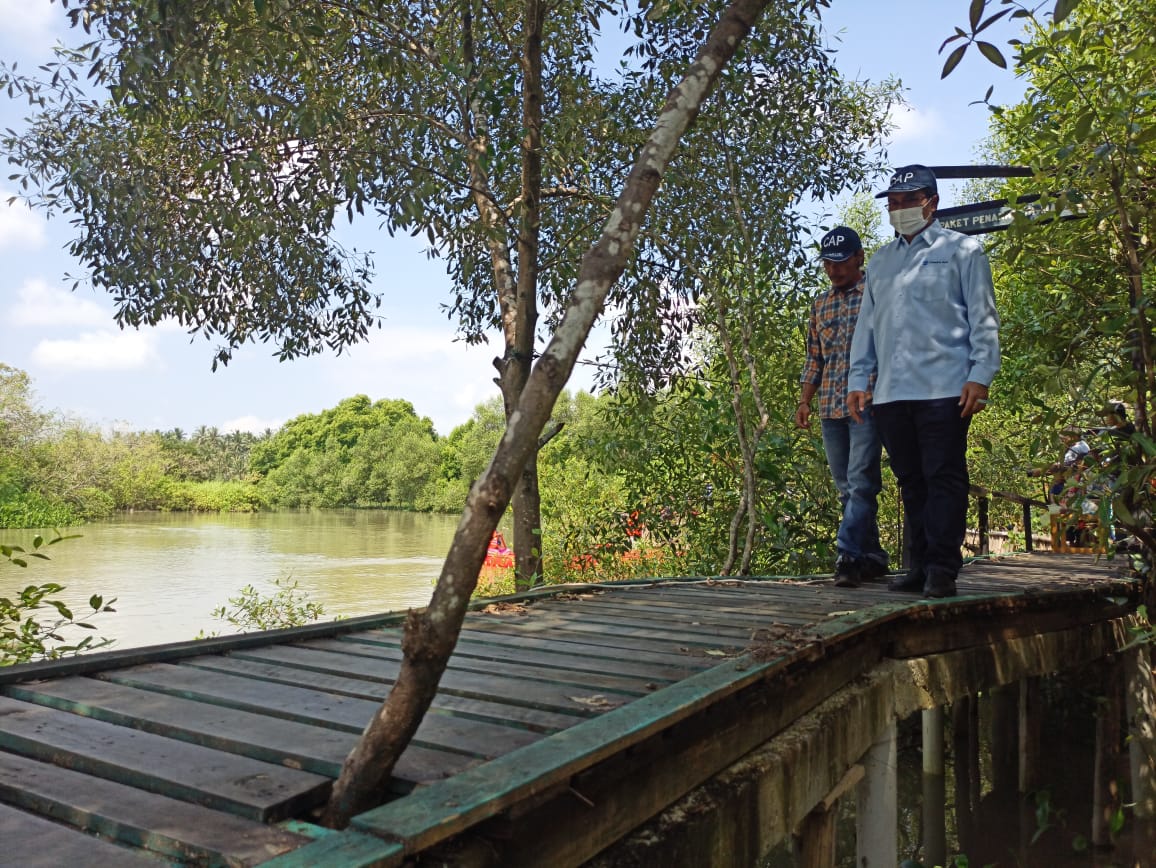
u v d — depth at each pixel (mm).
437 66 6668
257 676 2775
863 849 3994
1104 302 4445
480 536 1735
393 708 1735
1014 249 4418
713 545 8602
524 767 1842
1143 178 3982
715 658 3123
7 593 14883
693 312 8188
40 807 1764
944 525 4500
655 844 2258
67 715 2328
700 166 7750
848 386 4887
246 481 98062
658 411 8945
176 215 7230
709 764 2662
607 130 7340
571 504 10719
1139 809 6129
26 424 43688
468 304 8859
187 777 1842
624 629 3740
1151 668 5133
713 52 2066
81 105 6613
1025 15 2273
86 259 7133
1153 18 3910
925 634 4434
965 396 4246
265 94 6035
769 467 7727
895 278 4555
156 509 63344
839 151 8539
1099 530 4055
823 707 3496
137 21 4926
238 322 7957
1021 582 5781
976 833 7086
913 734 9258
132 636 11477
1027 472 4516
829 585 5379
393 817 1579
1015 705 8922
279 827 1637
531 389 1795
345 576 20141
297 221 6941
